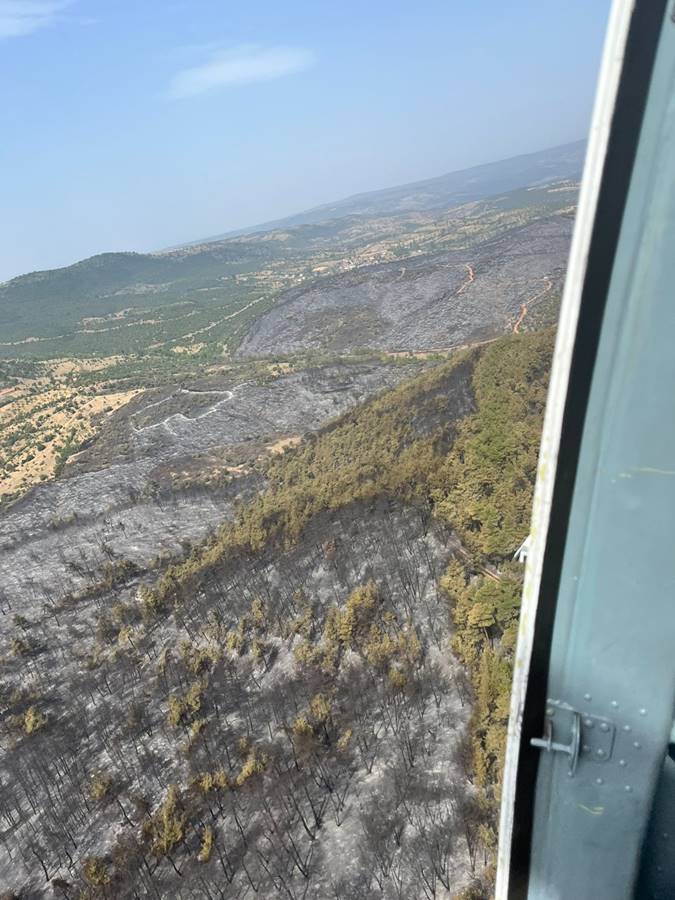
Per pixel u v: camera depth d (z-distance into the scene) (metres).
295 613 51.28
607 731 3.80
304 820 33.22
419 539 51.00
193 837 36.06
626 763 3.84
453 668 39.66
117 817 39.72
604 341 3.29
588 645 3.74
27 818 41.84
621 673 3.72
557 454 3.54
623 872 4.05
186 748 43.03
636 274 3.14
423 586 46.50
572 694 3.84
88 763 45.00
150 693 50.19
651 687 3.71
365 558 52.19
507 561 43.16
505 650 37.34
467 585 43.59
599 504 3.52
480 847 29.72
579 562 3.64
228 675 48.94
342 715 40.19
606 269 3.20
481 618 39.06
